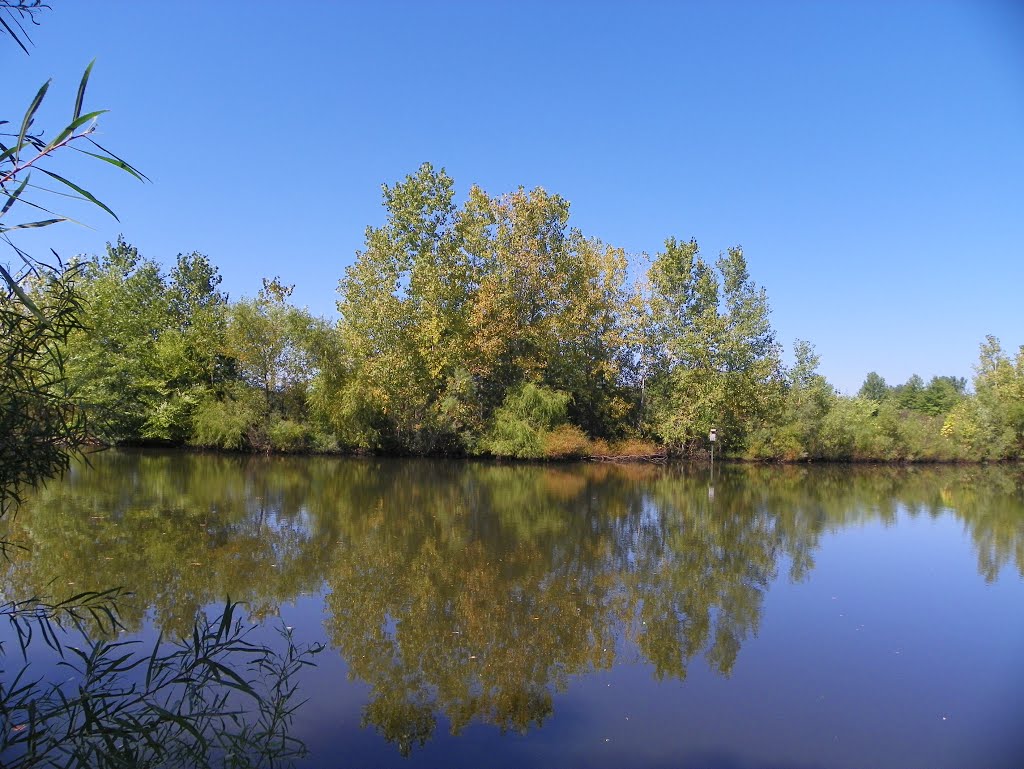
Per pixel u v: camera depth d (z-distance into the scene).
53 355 4.33
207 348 35.62
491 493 21.94
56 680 6.25
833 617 9.29
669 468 35.81
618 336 37.38
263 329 34.62
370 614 9.02
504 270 34.31
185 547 12.24
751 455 41.03
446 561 12.08
